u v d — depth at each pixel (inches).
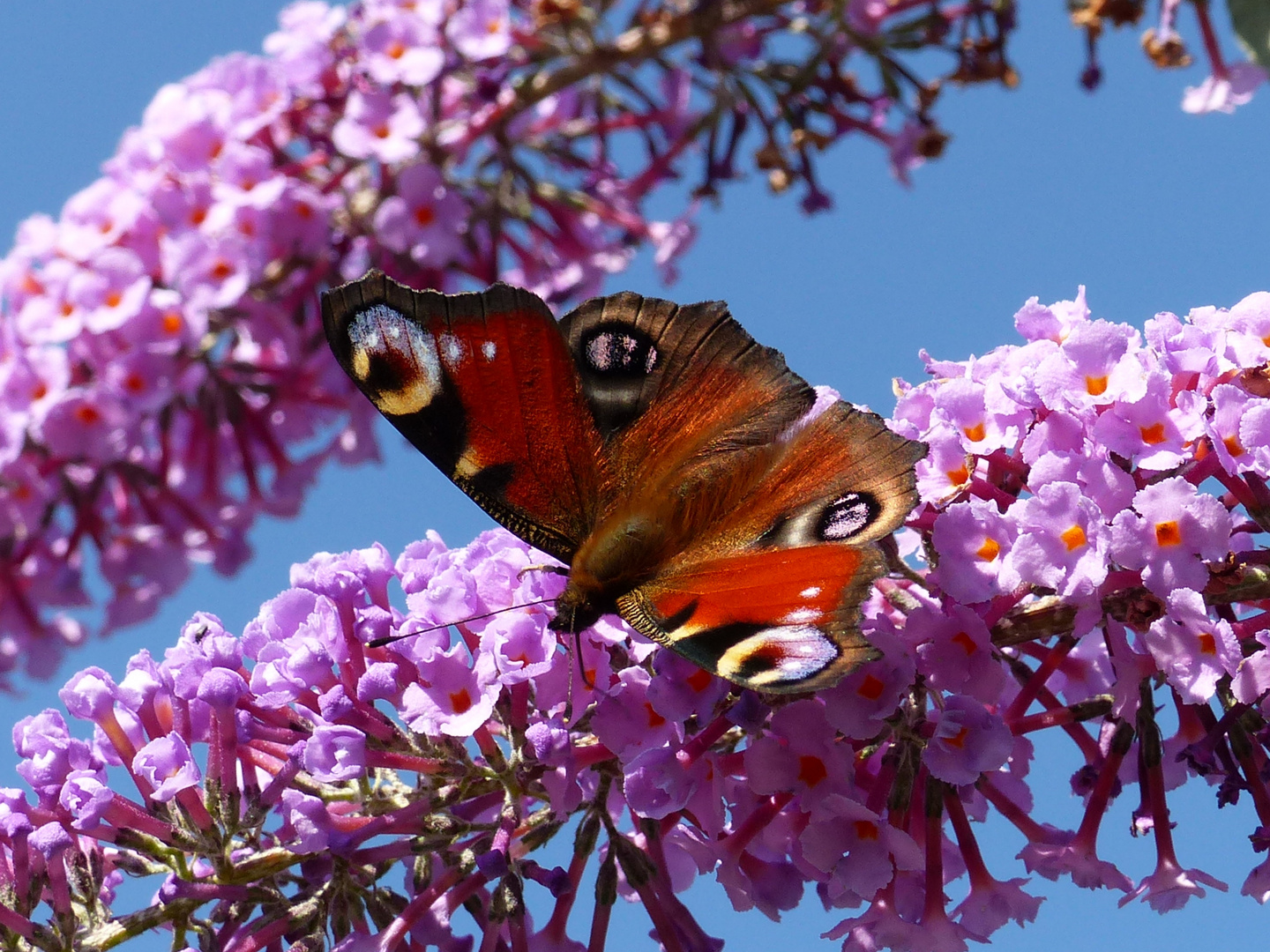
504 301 12.6
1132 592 12.3
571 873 12.7
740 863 12.8
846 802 12.2
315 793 12.6
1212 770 12.7
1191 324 12.6
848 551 11.9
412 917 12.6
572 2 15.4
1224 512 12.1
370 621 12.5
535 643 12.5
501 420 12.8
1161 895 12.7
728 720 12.4
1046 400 12.3
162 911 12.6
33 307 15.2
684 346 12.7
